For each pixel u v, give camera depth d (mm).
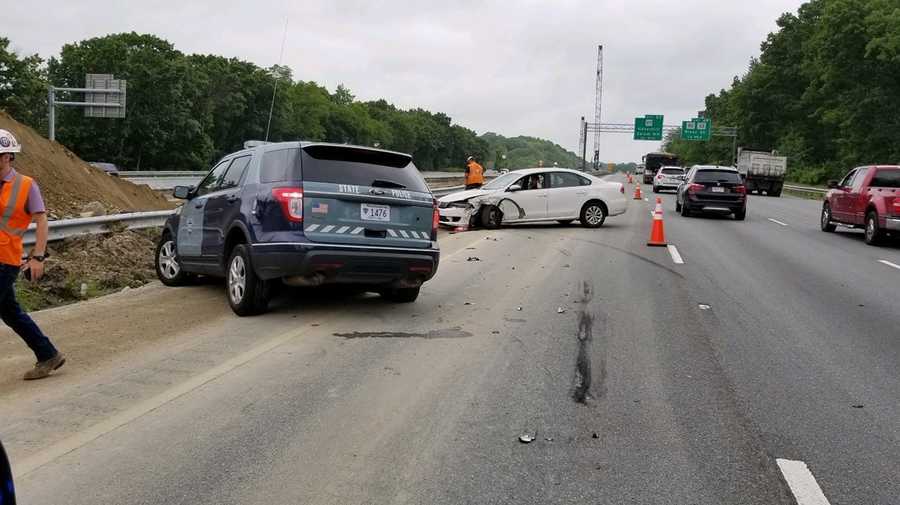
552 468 4324
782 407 5453
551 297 9656
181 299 9297
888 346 7391
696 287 10711
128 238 12977
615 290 10281
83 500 3883
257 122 89562
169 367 6215
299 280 7707
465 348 6941
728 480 4199
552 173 20109
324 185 7734
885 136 62312
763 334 7797
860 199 18328
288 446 4582
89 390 5613
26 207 5648
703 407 5414
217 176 9414
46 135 69438
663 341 7379
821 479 4238
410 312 8570
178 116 73562
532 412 5242
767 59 90750
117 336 7258
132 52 73438
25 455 4434
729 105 102062
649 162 73625
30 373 5863
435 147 177375
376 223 7953
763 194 50562
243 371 6109
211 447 4559
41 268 5750
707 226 21922
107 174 20422
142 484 4066
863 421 5184
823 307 9445
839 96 66625
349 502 3875
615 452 4570
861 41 63000
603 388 5820
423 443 4656
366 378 5953
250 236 7875
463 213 19234
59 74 72312
